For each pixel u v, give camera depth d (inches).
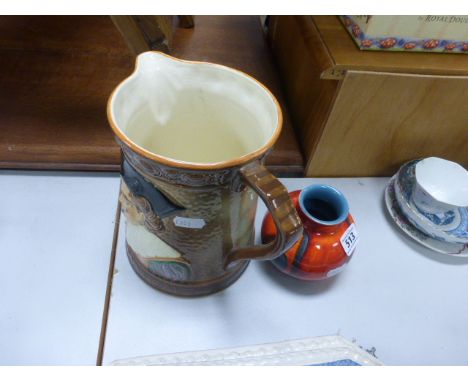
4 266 15.6
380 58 15.1
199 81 12.7
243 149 13.8
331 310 15.5
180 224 11.4
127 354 13.7
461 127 18.0
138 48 15.9
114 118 10.4
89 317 14.6
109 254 16.4
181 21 25.2
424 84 15.6
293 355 14.1
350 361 14.2
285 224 9.4
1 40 22.7
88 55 22.3
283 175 20.0
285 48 22.0
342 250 14.3
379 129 17.5
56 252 16.3
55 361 13.5
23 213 17.4
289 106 21.4
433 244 17.3
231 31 25.9
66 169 18.8
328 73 14.9
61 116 19.3
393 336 15.0
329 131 17.3
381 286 16.4
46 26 24.0
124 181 11.5
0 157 18.1
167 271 13.8
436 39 15.3
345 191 19.7
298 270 14.5
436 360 14.6
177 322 14.6
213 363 13.7
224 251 13.0
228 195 10.8
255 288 15.8
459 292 16.6
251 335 14.6
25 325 14.2
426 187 17.8
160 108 13.0
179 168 9.4
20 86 20.3
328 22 16.7
